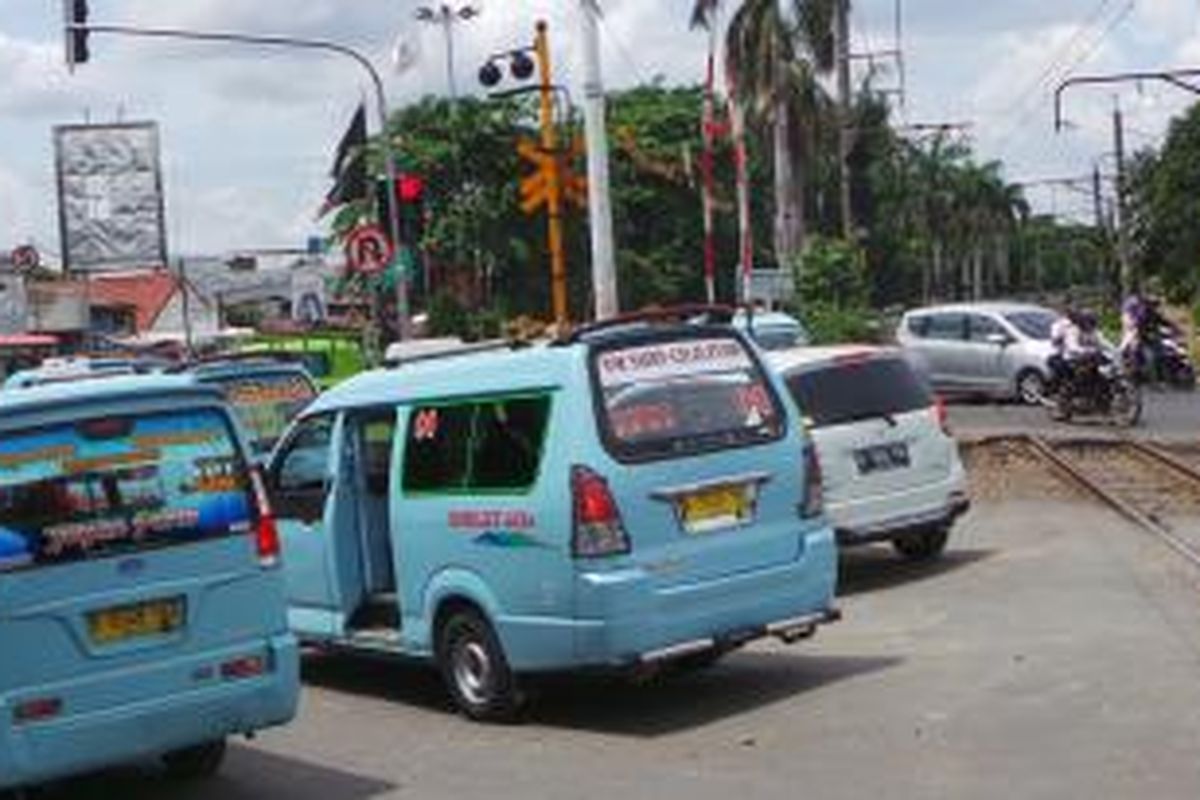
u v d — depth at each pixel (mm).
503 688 12023
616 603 11445
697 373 12117
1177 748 10031
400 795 10438
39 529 9703
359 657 14438
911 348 40844
